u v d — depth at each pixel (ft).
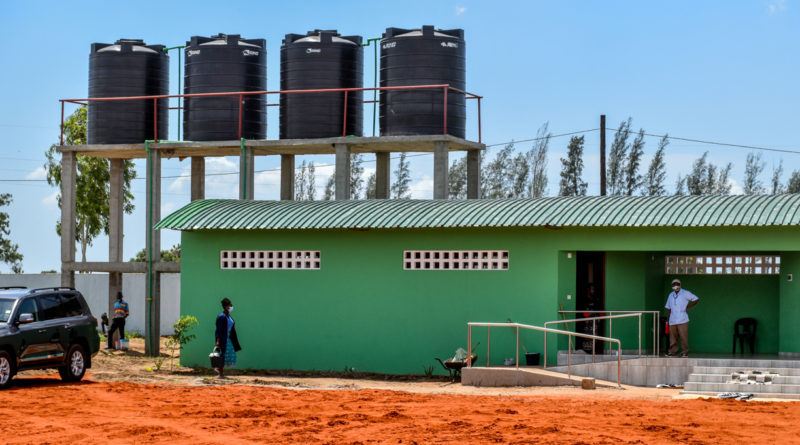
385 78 101.30
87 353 70.49
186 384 69.77
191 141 104.17
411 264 80.12
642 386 70.85
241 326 84.69
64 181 106.01
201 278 86.07
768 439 44.57
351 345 81.35
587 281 80.84
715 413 52.42
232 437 45.65
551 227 75.61
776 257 78.59
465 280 78.38
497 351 76.89
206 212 86.79
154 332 99.35
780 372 66.85
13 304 65.05
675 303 72.90
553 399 59.06
